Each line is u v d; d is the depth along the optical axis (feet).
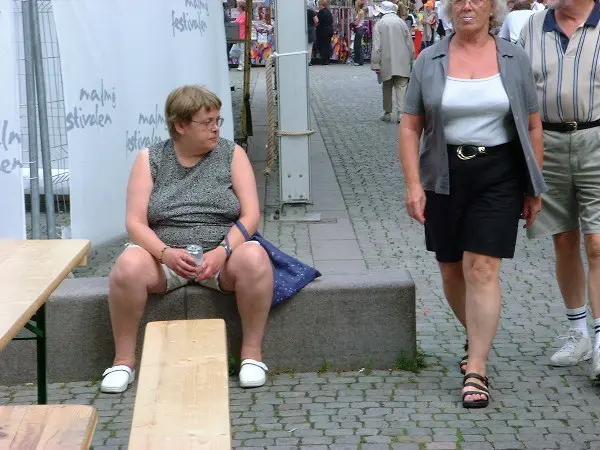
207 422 9.12
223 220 16.16
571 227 16.46
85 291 16.34
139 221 15.87
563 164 15.90
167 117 15.88
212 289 16.28
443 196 15.14
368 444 13.66
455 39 14.94
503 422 14.39
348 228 27.89
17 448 7.64
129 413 14.98
